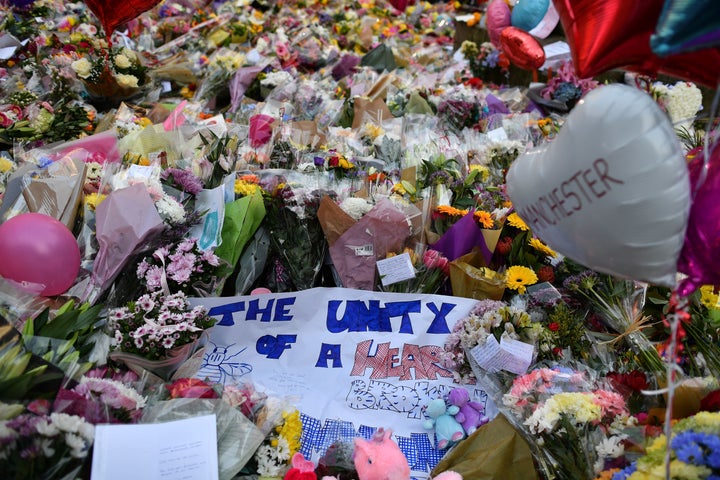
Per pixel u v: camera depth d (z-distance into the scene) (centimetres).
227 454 183
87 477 164
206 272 259
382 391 234
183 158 329
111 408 178
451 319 247
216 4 791
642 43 157
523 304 254
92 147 322
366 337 246
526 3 500
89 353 210
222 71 537
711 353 234
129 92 473
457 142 423
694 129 401
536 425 200
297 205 280
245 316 249
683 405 198
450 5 955
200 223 273
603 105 145
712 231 153
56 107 399
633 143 141
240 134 394
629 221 145
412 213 288
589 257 159
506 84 643
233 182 290
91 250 254
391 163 382
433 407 221
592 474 190
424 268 265
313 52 632
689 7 125
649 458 166
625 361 242
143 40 603
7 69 462
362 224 267
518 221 284
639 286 261
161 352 217
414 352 244
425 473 211
